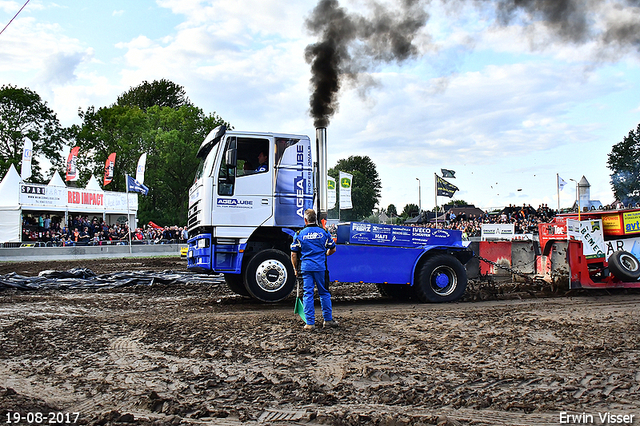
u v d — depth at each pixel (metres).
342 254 9.15
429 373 4.44
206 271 9.77
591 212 11.16
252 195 9.19
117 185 53.03
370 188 92.81
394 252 9.46
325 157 10.03
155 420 3.36
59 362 4.92
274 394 3.88
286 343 5.65
